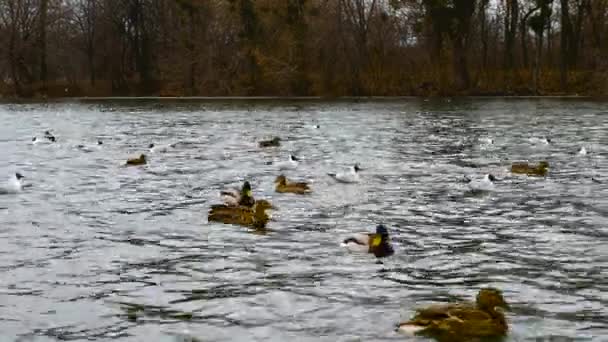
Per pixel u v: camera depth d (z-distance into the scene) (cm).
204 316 1188
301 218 1914
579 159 3066
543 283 1343
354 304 1236
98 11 10212
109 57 10238
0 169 2894
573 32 9300
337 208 2047
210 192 2322
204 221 1878
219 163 3031
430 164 2947
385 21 9019
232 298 1272
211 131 4581
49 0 10094
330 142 3850
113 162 3094
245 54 9219
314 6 8975
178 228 1800
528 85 8769
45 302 1259
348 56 9162
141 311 1213
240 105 7638
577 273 1403
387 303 1240
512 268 1441
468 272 1417
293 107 7181
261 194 2273
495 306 1191
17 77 10094
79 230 1786
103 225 1842
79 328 1141
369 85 9075
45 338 1104
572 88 8669
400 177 2608
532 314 1181
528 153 3300
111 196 2253
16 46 9775
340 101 8162
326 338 1090
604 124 4725
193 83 9694
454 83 8788
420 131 4422
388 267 1452
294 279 1376
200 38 9481
